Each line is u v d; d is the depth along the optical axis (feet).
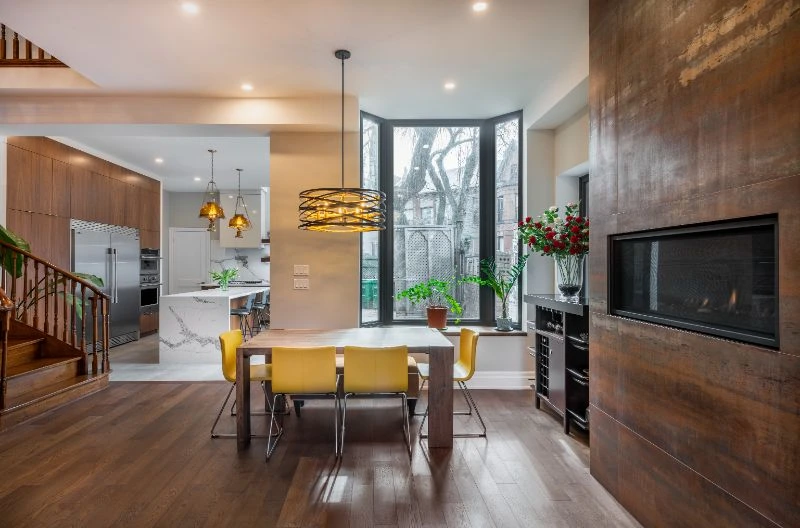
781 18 4.69
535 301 13.05
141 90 13.74
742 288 5.36
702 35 5.83
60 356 15.57
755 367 5.04
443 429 10.72
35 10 9.36
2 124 14.06
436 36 10.68
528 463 9.78
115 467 9.52
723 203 5.50
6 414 11.78
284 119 14.37
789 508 4.59
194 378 17.25
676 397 6.42
